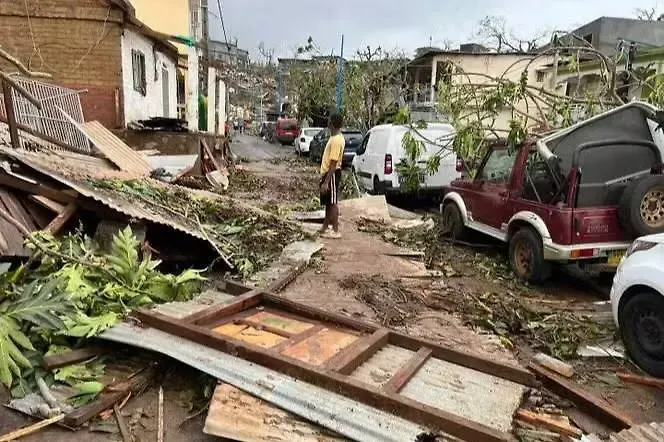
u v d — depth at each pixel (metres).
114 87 13.48
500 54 24.33
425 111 18.62
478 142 8.95
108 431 3.06
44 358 3.47
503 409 3.05
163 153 13.87
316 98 34.06
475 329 4.81
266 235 7.76
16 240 5.06
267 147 34.41
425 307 5.38
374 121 23.83
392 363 3.59
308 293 5.68
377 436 2.69
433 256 7.50
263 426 2.80
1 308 3.77
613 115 6.07
